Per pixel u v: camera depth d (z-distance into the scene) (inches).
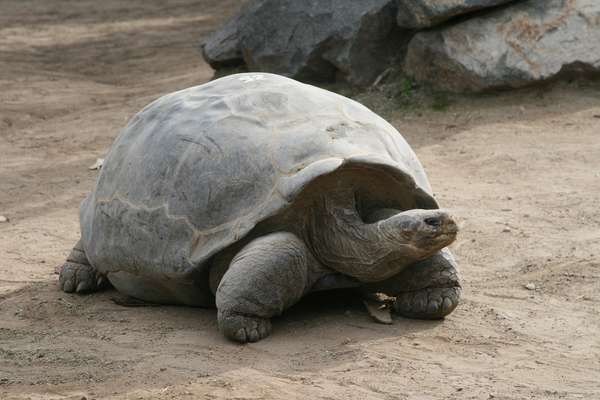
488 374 524.4
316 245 590.2
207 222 583.8
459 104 1156.5
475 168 986.7
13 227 889.5
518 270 708.7
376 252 567.8
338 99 648.4
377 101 1194.6
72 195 991.6
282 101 625.3
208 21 2183.8
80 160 1127.0
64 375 540.4
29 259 788.0
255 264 561.9
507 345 568.1
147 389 512.7
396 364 537.3
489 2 1141.7
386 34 1219.2
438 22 1157.7
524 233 786.2
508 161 995.3
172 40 1979.6
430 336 582.9
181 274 589.0
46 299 679.7
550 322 605.9
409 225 542.6
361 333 587.8
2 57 1833.2
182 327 608.4
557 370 530.0
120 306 660.7
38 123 1321.4
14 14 2406.5
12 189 1023.0
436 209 597.9
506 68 1138.0
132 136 665.6
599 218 812.6
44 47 1957.4
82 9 2463.1
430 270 600.7
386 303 637.3
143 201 617.0
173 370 537.0
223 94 646.5
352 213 584.7
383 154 600.1
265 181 577.3
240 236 566.6
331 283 601.9
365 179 588.4
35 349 583.8
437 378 518.0
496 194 901.8
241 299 563.8
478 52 1142.3
